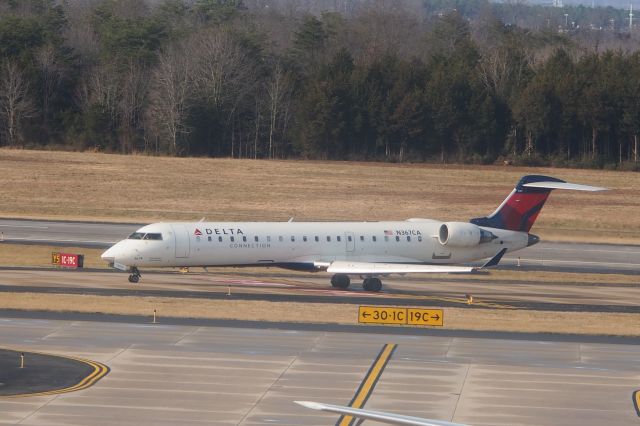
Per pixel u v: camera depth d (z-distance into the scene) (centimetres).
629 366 17475
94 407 14212
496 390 15662
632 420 14238
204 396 14938
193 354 17575
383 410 14475
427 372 16700
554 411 14588
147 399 14700
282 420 13825
